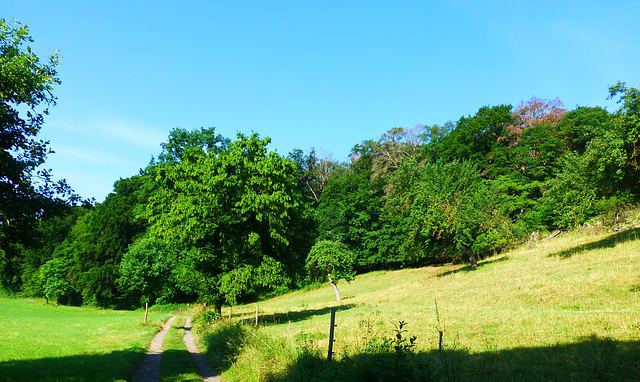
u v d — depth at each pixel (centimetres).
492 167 6250
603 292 1977
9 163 1007
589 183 2558
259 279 2564
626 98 2109
